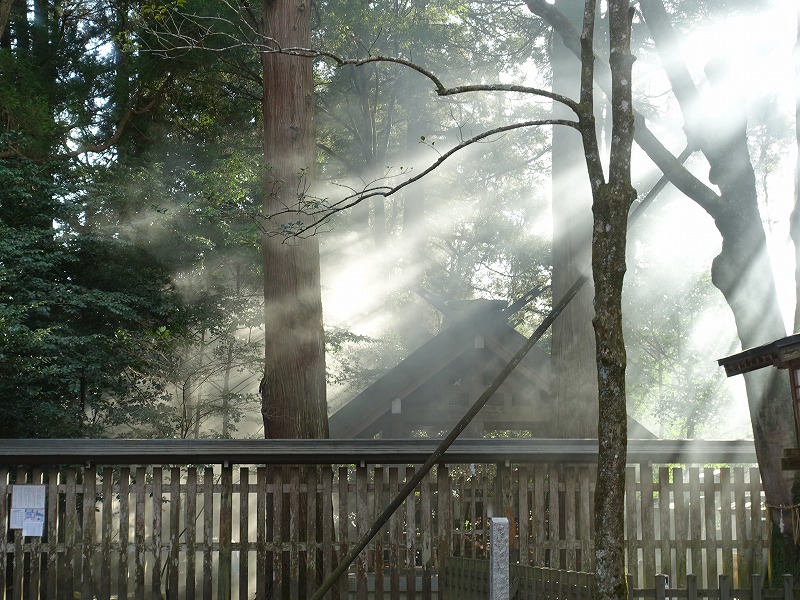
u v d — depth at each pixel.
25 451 11.16
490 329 18.48
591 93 8.93
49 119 18.47
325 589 10.46
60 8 23.55
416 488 11.96
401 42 27.67
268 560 12.06
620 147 8.64
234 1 19.58
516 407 18.91
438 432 21.09
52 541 11.49
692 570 12.19
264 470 11.88
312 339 14.80
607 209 8.54
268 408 14.65
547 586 8.88
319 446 11.51
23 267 16.38
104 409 17.38
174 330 17.88
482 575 9.93
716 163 12.24
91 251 17.89
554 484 12.13
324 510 11.90
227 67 22.08
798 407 9.20
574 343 17.56
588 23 8.97
